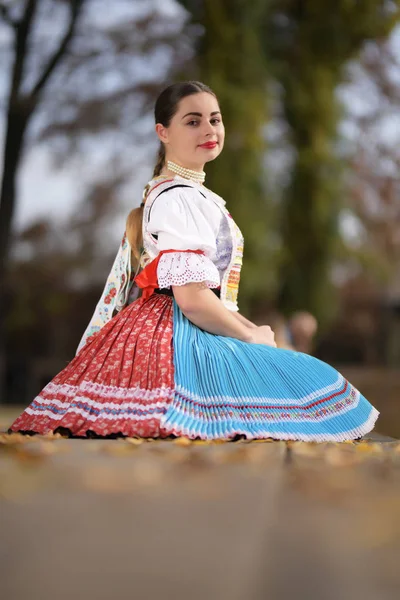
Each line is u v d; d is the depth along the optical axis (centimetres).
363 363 2264
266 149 1281
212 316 308
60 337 2200
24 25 1641
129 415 285
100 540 111
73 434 285
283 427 290
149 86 1712
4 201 1669
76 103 1742
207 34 1266
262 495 150
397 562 101
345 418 302
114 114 1764
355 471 186
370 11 1385
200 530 118
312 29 1395
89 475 174
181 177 342
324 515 130
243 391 294
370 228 1870
